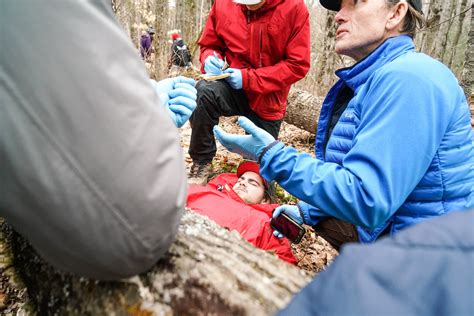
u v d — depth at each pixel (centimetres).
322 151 186
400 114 111
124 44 66
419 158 111
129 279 86
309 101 438
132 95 64
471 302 37
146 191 66
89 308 89
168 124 74
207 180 290
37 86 55
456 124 120
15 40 55
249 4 229
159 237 74
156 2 729
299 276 88
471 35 470
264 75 244
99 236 64
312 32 1123
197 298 80
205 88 244
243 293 79
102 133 59
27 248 121
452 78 121
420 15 143
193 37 995
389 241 49
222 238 102
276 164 138
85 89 58
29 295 125
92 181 60
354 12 145
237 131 443
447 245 45
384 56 138
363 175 112
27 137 56
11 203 61
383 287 42
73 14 57
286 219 200
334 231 188
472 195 130
